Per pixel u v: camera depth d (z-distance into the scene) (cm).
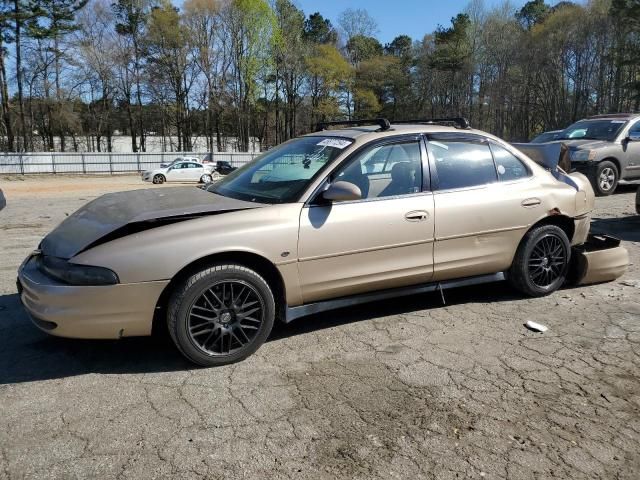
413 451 263
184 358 368
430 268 424
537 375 342
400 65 7512
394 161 417
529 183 471
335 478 244
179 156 4659
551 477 245
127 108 6084
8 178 3662
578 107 5978
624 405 306
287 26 6338
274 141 7381
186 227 346
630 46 4416
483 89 6900
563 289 515
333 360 365
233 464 254
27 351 381
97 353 378
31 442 271
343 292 396
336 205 387
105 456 259
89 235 345
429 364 358
